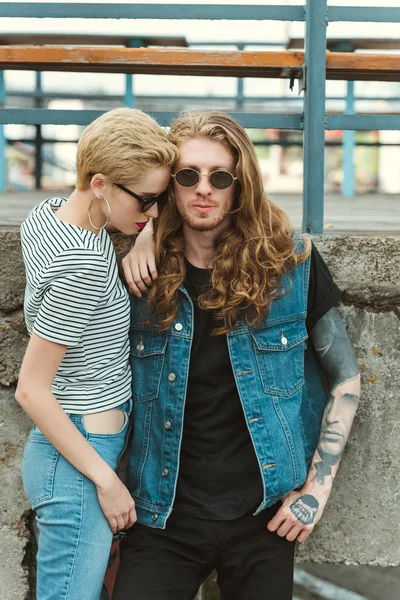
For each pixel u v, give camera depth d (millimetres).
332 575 3943
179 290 2016
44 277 1757
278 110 6602
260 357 2025
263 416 1996
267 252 1975
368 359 2430
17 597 2527
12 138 6773
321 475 2072
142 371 2064
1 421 2459
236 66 2561
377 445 2465
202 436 1993
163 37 6043
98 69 2682
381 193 7582
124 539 2100
